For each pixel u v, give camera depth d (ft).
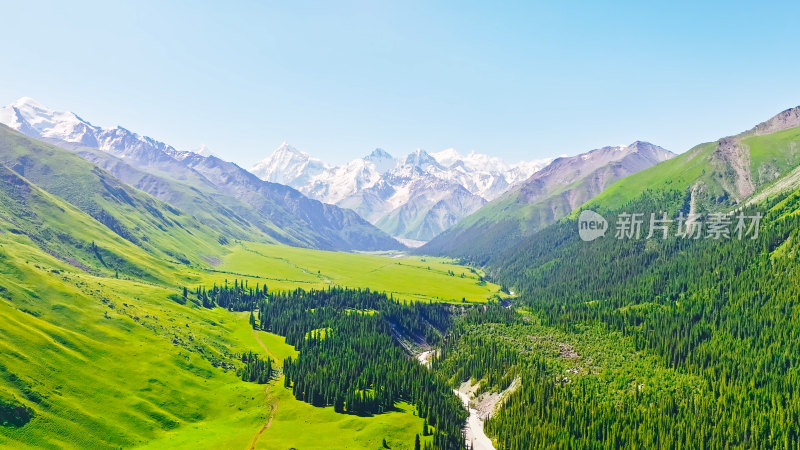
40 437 465.47
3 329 566.77
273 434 558.97
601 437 583.17
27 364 538.88
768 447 557.33
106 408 544.62
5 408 469.16
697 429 575.79
